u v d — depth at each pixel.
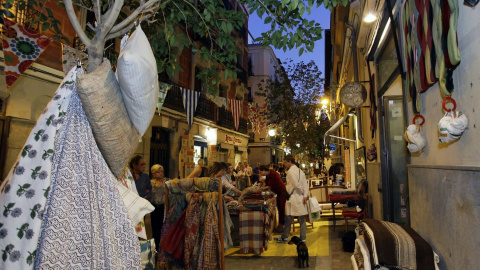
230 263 5.07
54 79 7.27
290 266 4.86
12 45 2.41
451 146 2.20
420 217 2.86
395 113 5.16
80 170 1.55
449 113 2.06
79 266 1.48
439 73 2.16
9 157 6.45
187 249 4.28
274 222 7.25
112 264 1.58
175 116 13.23
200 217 4.37
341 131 16.98
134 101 1.53
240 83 20.98
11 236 1.39
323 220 8.66
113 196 1.67
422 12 2.55
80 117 1.59
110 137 1.54
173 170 13.14
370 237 2.82
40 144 1.50
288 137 19.34
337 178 11.47
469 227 1.85
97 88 1.42
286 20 3.21
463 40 1.93
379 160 5.43
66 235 1.45
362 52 6.64
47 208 1.47
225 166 5.77
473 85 1.80
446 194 2.23
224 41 3.78
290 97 19.20
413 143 2.84
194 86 15.01
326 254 5.43
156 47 4.11
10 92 6.45
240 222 5.42
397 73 3.90
